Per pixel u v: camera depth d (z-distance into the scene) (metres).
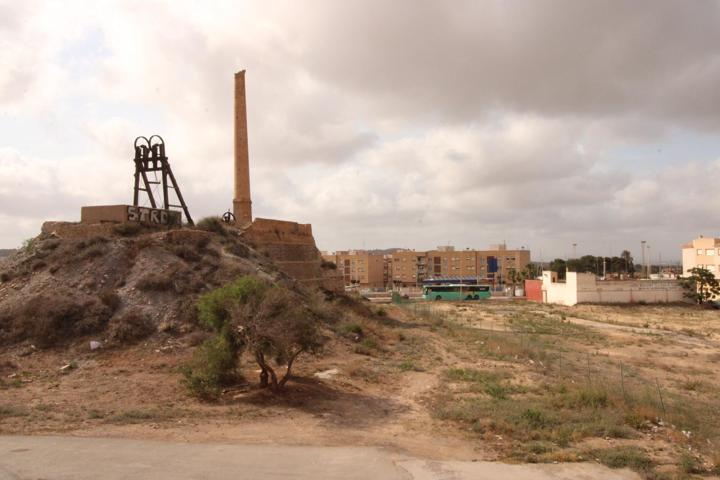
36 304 26.02
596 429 15.55
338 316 36.78
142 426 14.52
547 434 15.17
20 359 22.41
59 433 13.53
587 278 77.69
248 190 56.00
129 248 31.47
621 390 20.70
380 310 50.66
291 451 12.70
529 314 64.31
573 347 38.56
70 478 10.09
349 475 11.03
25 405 16.17
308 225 54.44
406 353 29.69
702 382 27.66
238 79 56.03
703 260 102.06
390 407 18.41
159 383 19.53
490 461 12.73
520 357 30.33
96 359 22.80
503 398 19.77
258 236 45.28
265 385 19.39
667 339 45.78
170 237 33.34
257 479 10.48
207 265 32.31
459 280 105.81
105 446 12.41
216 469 10.99
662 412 18.06
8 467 10.64
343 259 150.88
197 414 15.94
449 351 31.38
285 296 19.77
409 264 150.50
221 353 18.53
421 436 15.05
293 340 18.77
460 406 18.30
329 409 17.56
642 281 80.81
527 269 122.50
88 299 27.03
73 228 33.75
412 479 11.04
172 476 10.42
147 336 25.36
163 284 28.58
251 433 14.34
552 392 20.73
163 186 39.38
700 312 72.62
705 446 14.78
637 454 13.31
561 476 11.77
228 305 18.69
